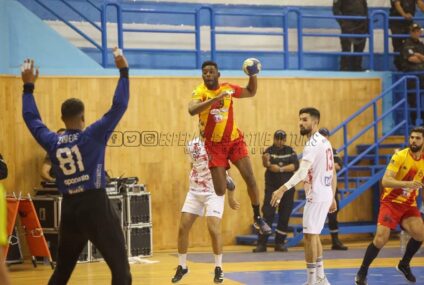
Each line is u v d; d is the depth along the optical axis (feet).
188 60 92.63
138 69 85.56
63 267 38.34
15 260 73.92
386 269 65.72
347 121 88.28
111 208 37.60
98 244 37.29
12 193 77.10
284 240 81.46
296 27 99.09
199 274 64.90
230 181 59.41
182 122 86.79
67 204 37.37
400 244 84.74
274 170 81.15
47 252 72.43
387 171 55.47
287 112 91.25
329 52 95.86
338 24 100.99
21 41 81.41
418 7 102.78
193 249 85.40
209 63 48.93
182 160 86.69
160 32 86.99
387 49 97.25
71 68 83.05
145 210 79.77
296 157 82.17
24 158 80.48
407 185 53.98
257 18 97.09
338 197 87.35
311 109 51.75
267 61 96.37
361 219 95.14
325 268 66.69
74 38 88.89
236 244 88.43
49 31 82.64
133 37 91.40
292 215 85.61
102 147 37.47
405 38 98.63
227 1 96.07
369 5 103.04
